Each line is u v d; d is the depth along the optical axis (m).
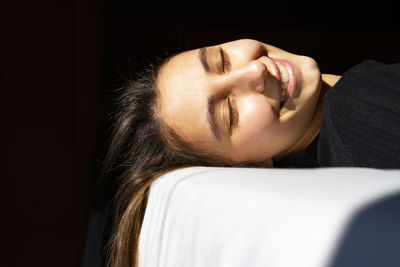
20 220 1.76
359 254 0.30
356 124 0.83
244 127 1.02
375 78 0.87
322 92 1.12
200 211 0.55
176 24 1.62
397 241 0.29
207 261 0.47
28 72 1.68
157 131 1.12
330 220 0.33
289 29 1.61
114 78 1.64
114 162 1.20
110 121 1.33
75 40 1.63
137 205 1.00
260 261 0.37
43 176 1.75
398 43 1.58
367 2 1.59
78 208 1.77
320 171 0.50
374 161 0.78
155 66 1.20
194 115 1.04
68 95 1.69
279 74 1.01
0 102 1.68
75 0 1.61
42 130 1.72
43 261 1.78
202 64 1.05
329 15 1.61
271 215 0.39
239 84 1.00
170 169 1.05
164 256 0.64
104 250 1.18
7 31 1.66
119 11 1.61
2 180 1.73
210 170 0.77
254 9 1.61
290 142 1.06
